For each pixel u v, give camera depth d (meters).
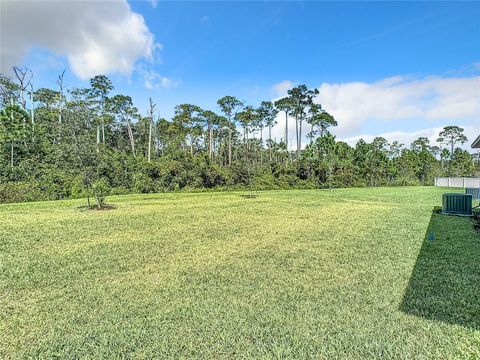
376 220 9.76
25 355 2.59
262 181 29.36
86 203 14.81
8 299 3.77
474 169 46.53
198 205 14.28
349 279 4.35
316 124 47.19
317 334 2.87
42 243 6.69
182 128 43.41
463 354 2.52
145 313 3.34
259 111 46.06
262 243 6.63
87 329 3.01
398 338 2.77
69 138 22.62
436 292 3.83
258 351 2.61
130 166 24.31
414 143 63.59
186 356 2.55
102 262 5.28
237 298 3.72
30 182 18.45
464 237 7.07
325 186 33.03
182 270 4.82
